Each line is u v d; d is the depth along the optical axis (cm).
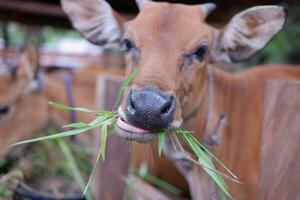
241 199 107
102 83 92
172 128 73
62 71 203
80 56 358
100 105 92
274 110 68
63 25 244
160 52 82
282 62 245
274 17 96
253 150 111
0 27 259
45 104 149
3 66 146
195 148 73
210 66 101
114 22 103
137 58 86
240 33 99
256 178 109
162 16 87
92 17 105
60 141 88
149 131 70
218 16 209
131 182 99
